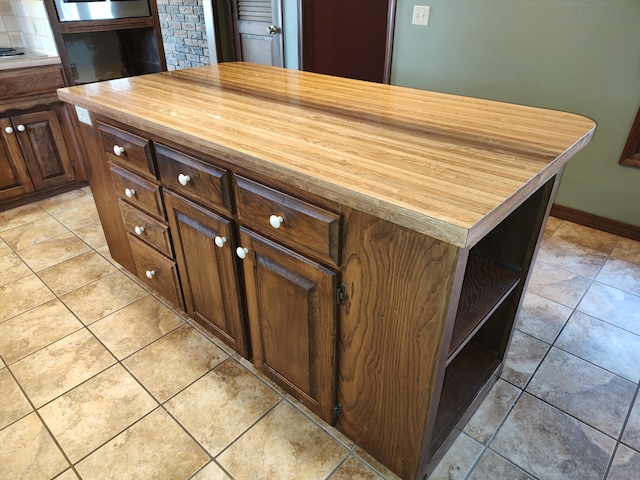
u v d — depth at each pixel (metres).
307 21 3.29
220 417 1.45
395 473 1.22
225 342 1.64
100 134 1.70
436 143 1.11
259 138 1.15
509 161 1.00
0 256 2.31
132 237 1.86
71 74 2.73
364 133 1.18
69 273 2.18
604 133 2.38
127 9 2.81
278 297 1.25
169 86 1.72
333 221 0.97
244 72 1.98
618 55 2.18
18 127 2.63
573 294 2.03
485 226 0.77
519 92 2.54
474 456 1.32
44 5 2.49
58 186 2.96
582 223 2.64
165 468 1.29
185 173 1.35
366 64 4.04
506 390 1.54
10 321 1.86
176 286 1.74
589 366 1.65
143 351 1.71
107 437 1.38
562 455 1.33
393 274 0.93
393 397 1.10
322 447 1.35
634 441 1.37
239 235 1.29
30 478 1.26
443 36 2.66
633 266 2.24
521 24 2.38
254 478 1.26
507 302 1.41
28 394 1.52
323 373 1.24
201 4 4.00
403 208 0.79
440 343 0.93
